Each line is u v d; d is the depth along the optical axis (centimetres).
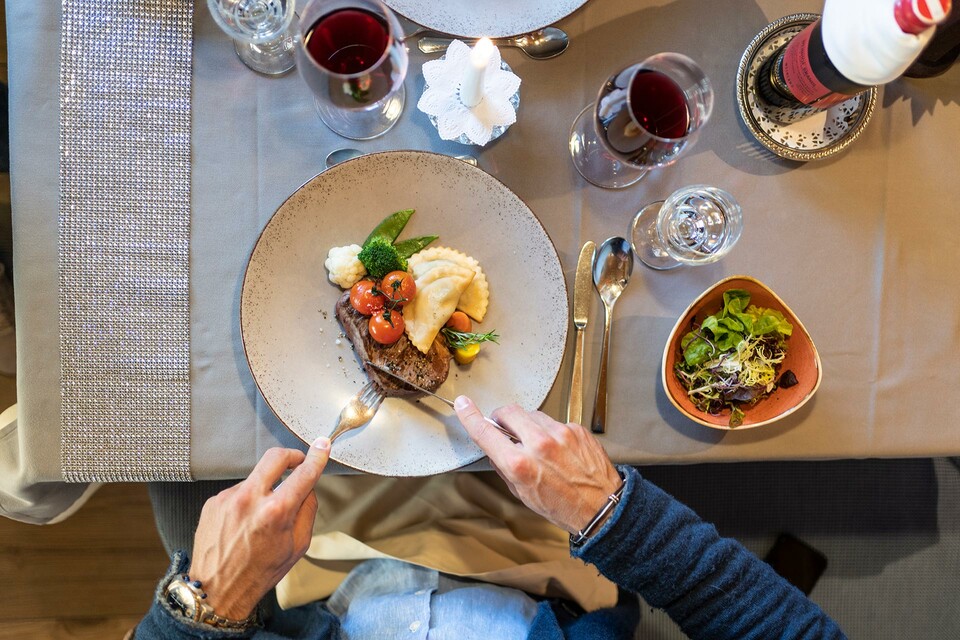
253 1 83
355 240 89
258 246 84
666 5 95
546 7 88
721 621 92
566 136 95
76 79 86
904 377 98
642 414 95
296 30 88
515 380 92
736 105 96
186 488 115
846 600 134
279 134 90
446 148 93
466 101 84
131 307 89
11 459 94
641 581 90
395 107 92
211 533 88
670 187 96
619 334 95
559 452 87
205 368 90
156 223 89
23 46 85
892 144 98
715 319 89
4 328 130
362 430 88
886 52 74
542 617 102
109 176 88
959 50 92
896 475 133
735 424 88
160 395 89
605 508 88
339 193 87
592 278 95
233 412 90
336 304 90
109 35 86
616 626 109
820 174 97
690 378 91
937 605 134
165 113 88
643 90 83
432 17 86
